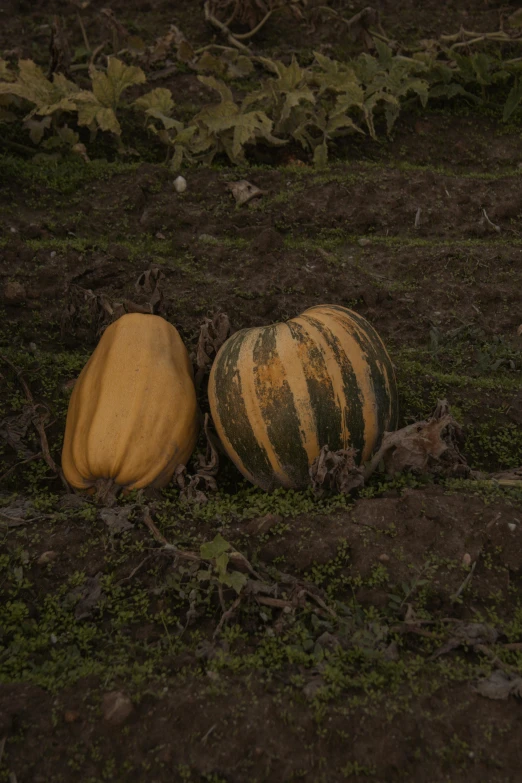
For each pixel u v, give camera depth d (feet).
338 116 26.96
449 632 11.92
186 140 26.27
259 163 27.53
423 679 11.16
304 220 24.48
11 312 20.27
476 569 13.01
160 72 30.99
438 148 28.66
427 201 25.18
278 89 27.25
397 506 13.99
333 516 14.02
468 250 23.04
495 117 29.99
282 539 13.62
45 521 14.20
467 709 10.74
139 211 24.66
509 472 15.87
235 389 14.47
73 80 29.86
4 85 26.04
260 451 14.51
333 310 15.42
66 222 23.65
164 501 14.76
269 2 32.94
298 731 10.44
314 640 11.98
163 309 17.93
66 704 10.81
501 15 33.42
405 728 10.48
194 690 11.00
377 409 14.61
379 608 12.42
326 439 14.26
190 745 10.34
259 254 22.84
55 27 27.86
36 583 13.08
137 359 15.28
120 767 10.16
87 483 14.79
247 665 11.44
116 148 27.58
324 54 32.24
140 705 10.78
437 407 15.60
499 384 18.54
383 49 29.48
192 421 15.40
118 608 12.60
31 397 17.52
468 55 31.91
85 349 19.61
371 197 25.21
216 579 12.66
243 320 20.34
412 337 20.54
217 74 30.81
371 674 11.12
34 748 10.33
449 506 13.98
